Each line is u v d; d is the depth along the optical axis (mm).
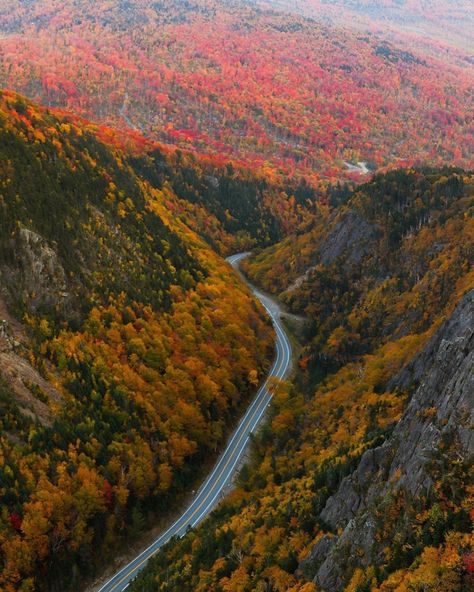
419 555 49531
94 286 123062
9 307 107188
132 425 105438
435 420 60719
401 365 108375
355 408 103812
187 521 102000
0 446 86562
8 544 81188
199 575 77188
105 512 93375
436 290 126875
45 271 114062
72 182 137250
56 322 111438
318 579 60250
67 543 87812
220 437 118062
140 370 116375
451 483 51938
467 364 61656
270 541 74188
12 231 112938
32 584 80938
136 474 98688
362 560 56312
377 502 59469
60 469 89438
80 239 127062
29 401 94688
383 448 67812
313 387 132125
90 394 104688
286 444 113062
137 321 124875
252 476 107062
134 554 94938
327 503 71500
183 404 115500
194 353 129875
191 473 110312
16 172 123688
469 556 45812
